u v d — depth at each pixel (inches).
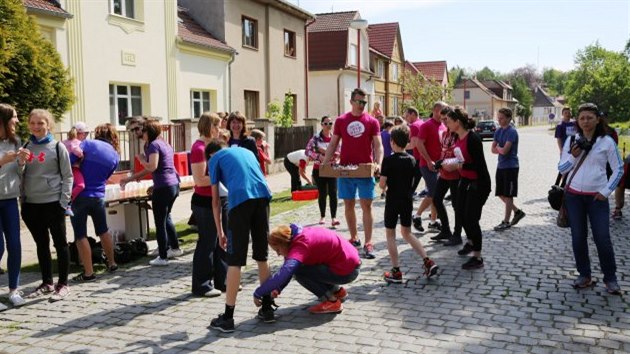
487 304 210.7
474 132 261.9
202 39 791.1
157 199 274.8
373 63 1568.7
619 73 2351.1
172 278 257.6
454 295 222.2
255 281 249.4
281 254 201.3
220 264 234.7
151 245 323.3
